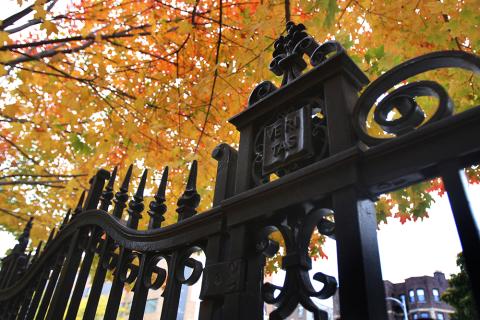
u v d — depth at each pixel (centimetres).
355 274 79
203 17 349
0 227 578
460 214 70
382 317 76
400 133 91
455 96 275
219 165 145
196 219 133
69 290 200
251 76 350
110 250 182
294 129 113
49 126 420
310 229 101
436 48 294
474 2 240
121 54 416
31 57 329
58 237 236
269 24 284
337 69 110
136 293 145
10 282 299
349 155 91
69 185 493
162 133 421
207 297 114
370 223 89
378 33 307
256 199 113
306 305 91
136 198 178
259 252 112
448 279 702
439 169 77
